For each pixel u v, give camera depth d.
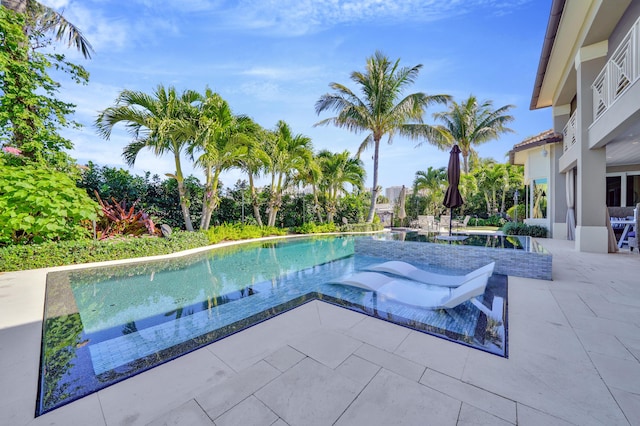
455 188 7.69
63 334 2.82
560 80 9.45
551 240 9.52
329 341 2.46
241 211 13.86
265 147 12.62
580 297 3.63
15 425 1.53
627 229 7.82
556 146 10.24
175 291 4.88
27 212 5.63
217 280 5.60
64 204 5.91
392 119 13.89
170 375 1.98
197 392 1.79
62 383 1.92
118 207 8.80
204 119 8.93
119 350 2.84
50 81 7.57
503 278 4.70
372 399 1.68
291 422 1.51
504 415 1.56
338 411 1.58
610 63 5.68
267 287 5.10
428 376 1.93
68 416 1.59
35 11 7.77
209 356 2.23
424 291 4.12
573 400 1.68
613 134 5.70
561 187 10.16
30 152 7.22
